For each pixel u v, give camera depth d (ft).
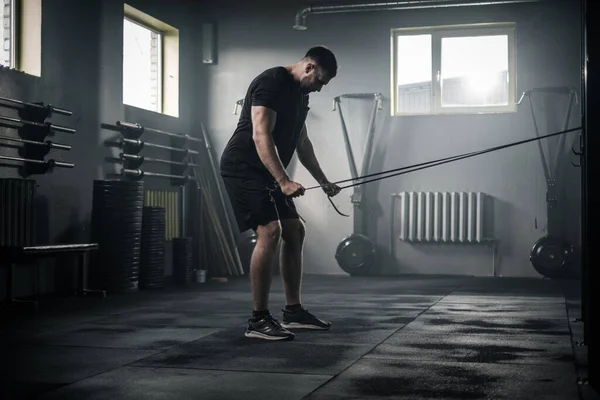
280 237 11.79
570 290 20.53
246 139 11.48
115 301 17.67
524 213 26.05
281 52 28.02
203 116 28.48
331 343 10.82
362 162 27.07
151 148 24.59
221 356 9.74
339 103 27.07
